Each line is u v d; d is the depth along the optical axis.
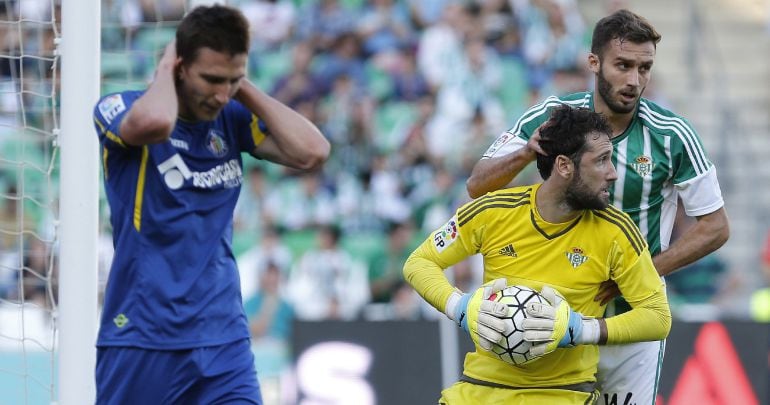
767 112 54.31
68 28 19.02
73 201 18.84
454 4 49.59
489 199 16.78
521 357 15.98
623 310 18.19
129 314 15.14
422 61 48.59
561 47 49.84
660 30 56.41
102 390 15.39
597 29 17.39
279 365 35.28
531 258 16.56
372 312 40.31
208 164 15.34
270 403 28.45
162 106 14.20
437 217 44.75
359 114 46.47
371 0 49.97
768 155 51.12
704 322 30.12
